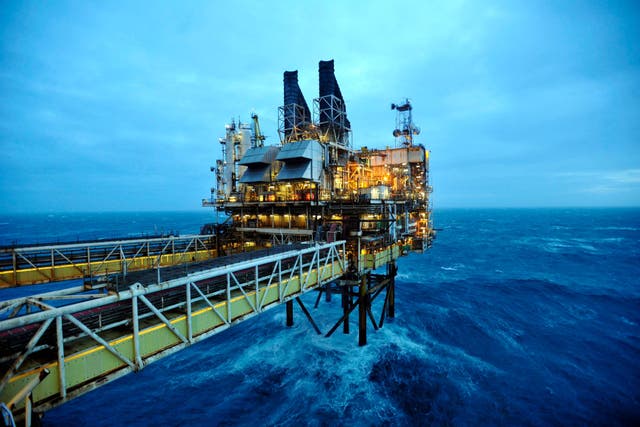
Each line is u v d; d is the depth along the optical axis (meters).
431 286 54.22
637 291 50.72
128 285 13.03
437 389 23.94
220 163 43.34
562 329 35.28
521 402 22.59
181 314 14.57
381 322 34.62
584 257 82.06
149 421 21.19
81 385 10.82
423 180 47.59
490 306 43.22
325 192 33.56
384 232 32.31
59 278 25.77
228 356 29.33
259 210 36.50
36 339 9.52
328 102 38.94
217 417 21.39
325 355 28.50
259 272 19.73
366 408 21.88
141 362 12.42
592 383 24.88
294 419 20.97
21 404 9.41
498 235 136.25
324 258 24.28
